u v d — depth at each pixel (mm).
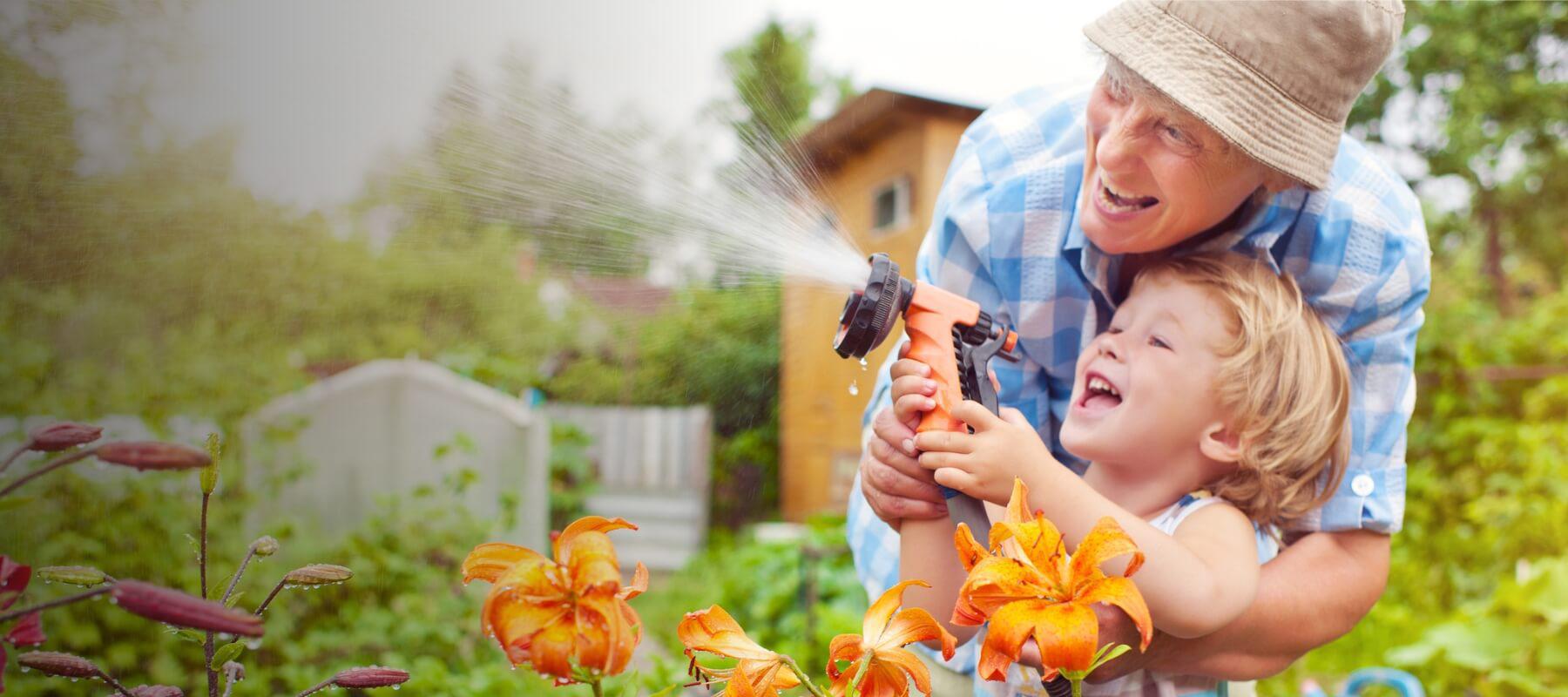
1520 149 12516
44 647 2691
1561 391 5328
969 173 1552
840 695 875
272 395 4621
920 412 1187
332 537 4070
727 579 6117
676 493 8547
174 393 3949
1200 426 1308
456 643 3389
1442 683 3379
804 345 9469
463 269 6266
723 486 10352
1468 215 13039
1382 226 1389
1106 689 1366
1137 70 1122
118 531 3193
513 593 727
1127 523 1152
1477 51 12078
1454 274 12219
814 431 9344
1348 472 1394
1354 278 1386
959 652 1578
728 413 10180
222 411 4301
